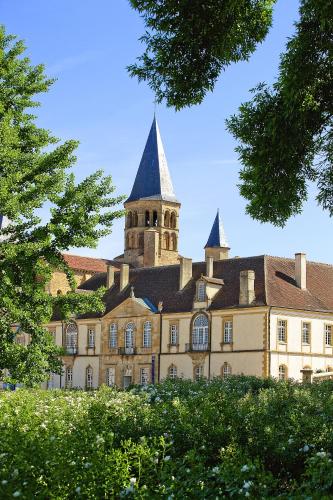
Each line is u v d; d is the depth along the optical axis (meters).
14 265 24.28
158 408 16.48
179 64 19.30
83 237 24.36
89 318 84.62
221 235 121.44
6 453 11.45
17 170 26.11
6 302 24.98
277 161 20.73
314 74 19.20
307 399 19.41
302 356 70.94
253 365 68.88
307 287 74.12
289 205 21.58
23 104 27.86
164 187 113.94
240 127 21.16
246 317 70.25
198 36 18.67
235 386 30.59
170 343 76.50
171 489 10.28
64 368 86.88
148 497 9.94
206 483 10.94
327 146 21.28
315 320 72.62
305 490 10.45
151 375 77.25
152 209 112.69
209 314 73.25
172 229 113.56
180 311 75.69
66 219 24.17
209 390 22.84
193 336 74.69
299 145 20.28
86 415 16.11
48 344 27.97
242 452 12.99
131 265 112.00
